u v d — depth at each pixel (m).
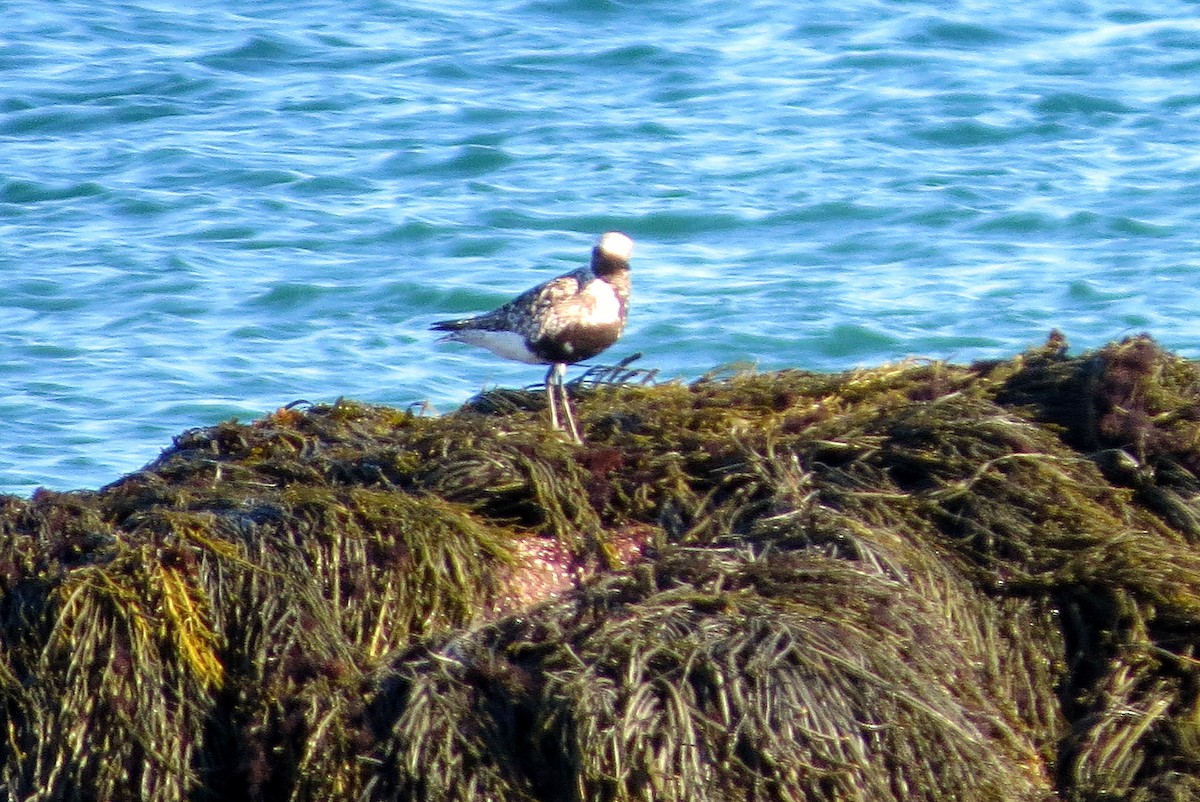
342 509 9.52
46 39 33.09
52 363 19.47
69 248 23.25
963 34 32.62
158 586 9.08
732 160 26.06
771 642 8.59
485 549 9.48
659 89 29.83
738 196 24.58
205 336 20.39
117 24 34.38
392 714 8.62
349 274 22.31
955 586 9.48
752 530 9.56
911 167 25.75
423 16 34.78
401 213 24.20
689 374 18.86
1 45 32.56
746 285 21.48
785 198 24.50
